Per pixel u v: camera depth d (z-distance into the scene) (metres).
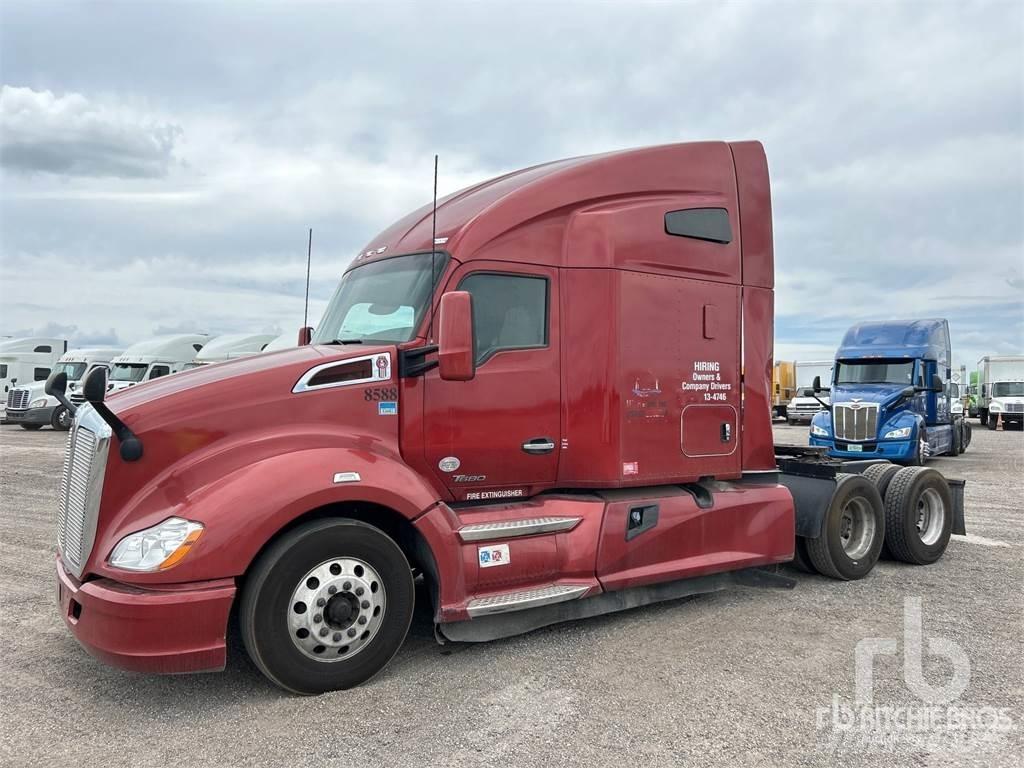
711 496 5.54
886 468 7.21
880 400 15.69
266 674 3.77
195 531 3.61
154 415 3.81
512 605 4.39
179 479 3.78
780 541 5.79
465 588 4.34
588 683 4.09
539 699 3.88
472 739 3.43
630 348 5.11
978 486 12.61
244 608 3.73
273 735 3.47
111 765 3.20
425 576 4.39
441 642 4.34
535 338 4.86
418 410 4.41
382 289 4.91
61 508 4.38
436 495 4.30
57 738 3.45
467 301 4.15
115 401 4.09
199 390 3.91
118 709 3.75
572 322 4.98
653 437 5.20
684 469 5.37
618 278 5.07
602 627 5.09
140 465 3.76
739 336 5.76
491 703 3.82
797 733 3.50
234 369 4.16
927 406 17.03
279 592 3.74
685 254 5.46
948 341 19.41
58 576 4.06
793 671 4.28
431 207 5.52
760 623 5.19
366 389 4.26
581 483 4.98
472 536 4.36
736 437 5.71
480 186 5.53
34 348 30.42
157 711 3.73
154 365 24.22
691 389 5.43
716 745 3.38
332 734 3.48
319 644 3.86
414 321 4.55
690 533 5.28
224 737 3.46
